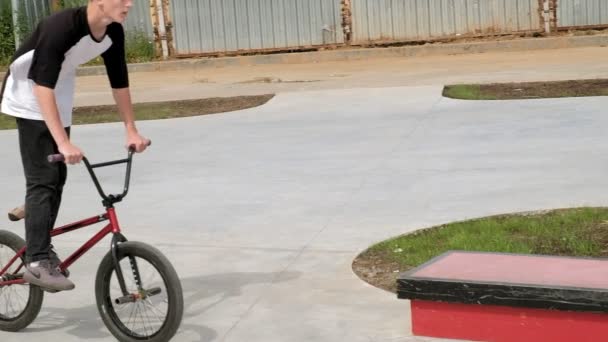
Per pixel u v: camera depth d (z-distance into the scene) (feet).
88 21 16.63
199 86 62.18
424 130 38.27
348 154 34.63
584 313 15.72
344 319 18.39
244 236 24.75
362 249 22.93
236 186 30.73
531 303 16.03
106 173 34.17
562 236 22.29
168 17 76.84
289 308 19.20
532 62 62.34
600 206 25.03
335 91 50.83
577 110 40.06
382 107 44.65
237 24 76.13
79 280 21.91
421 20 73.82
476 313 16.70
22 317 18.52
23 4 77.41
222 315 19.01
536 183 28.30
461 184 28.86
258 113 46.16
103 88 64.95
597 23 71.97
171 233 25.43
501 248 21.50
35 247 17.30
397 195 28.07
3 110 17.47
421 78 57.41
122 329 17.40
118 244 16.74
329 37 75.15
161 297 17.67
